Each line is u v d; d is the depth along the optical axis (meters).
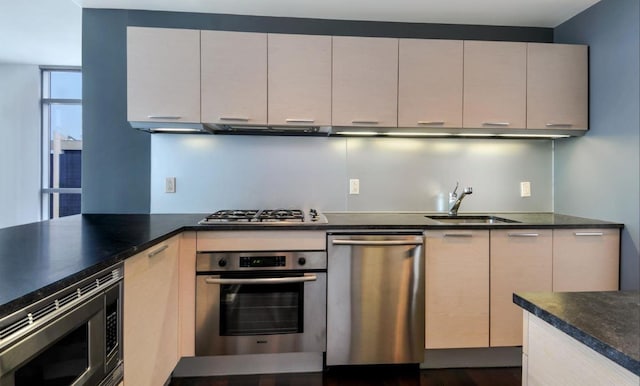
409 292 1.96
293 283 1.94
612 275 2.07
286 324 1.94
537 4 2.27
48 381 0.85
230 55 2.10
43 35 3.22
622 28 2.05
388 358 1.97
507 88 2.25
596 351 0.63
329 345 1.95
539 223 2.07
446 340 2.00
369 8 2.33
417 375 2.04
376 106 2.18
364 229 1.96
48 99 4.35
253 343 1.92
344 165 2.52
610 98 2.13
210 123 2.11
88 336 1.02
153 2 2.27
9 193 4.28
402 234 1.98
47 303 0.84
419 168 2.56
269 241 1.92
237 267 1.90
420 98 2.21
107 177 2.38
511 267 2.02
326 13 2.39
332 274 1.94
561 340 0.75
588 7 2.29
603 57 2.18
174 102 2.07
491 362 2.15
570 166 2.46
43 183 4.39
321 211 2.50
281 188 2.48
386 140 2.54
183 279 1.88
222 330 1.90
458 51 2.22
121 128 2.38
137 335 1.36
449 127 2.22
